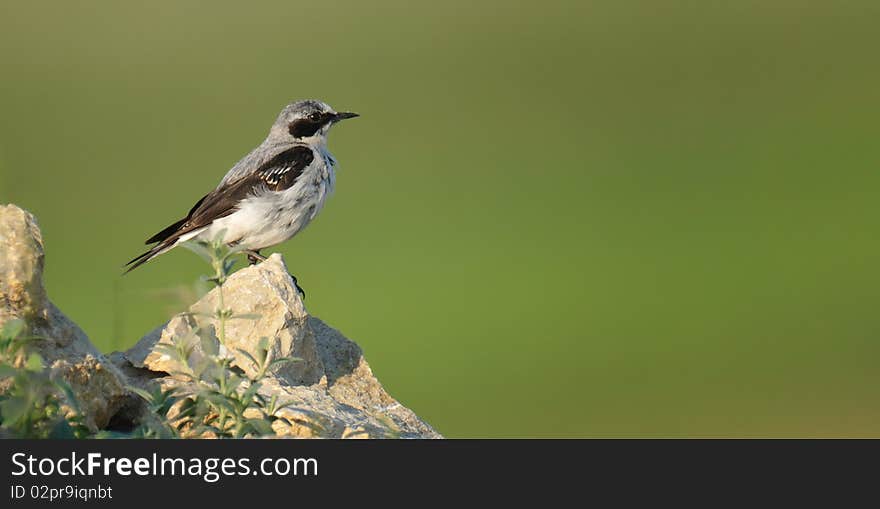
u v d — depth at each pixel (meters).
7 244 6.78
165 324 8.14
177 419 6.98
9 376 6.03
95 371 6.85
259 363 7.01
